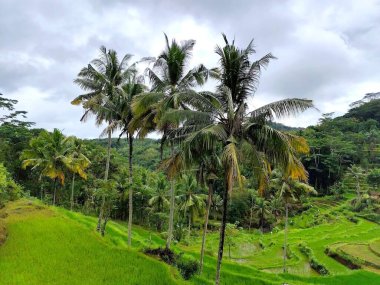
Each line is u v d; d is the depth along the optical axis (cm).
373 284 3219
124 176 6216
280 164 1791
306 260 4578
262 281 2734
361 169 10381
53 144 4466
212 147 1803
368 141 12825
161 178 6556
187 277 2431
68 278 1964
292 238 6141
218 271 1819
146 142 15662
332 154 10969
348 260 4244
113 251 2462
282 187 3741
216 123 1866
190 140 1728
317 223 7844
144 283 1972
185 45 2741
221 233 1823
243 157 1728
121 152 13325
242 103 1769
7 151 6475
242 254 5316
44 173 4394
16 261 2175
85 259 2280
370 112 16338
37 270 2048
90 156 7188
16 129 7206
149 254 2589
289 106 1733
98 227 3309
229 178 1561
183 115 1822
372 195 9050
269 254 5122
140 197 6638
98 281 1952
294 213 9238
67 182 6631
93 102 3055
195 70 2683
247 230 8475
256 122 1800
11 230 2819
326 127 13938
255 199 8812
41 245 2488
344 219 7781
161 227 6844
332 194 10488
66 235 2747
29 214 3431
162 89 2670
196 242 5900
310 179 11325
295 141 1842
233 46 1894
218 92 1948
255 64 1862
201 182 2762
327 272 3891
